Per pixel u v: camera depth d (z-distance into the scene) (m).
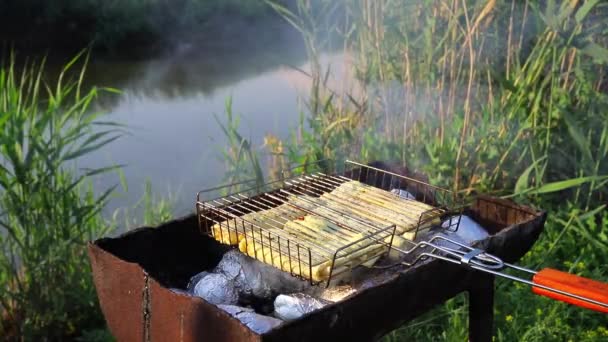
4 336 3.01
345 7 3.73
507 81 3.19
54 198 2.92
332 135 3.70
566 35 3.12
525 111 3.41
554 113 3.40
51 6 9.26
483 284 2.11
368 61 3.70
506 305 2.89
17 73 8.09
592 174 3.20
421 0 3.56
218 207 2.28
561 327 2.69
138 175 4.92
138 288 1.80
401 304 1.82
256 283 2.05
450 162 3.43
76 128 3.00
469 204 2.43
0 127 2.72
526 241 2.18
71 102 6.88
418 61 3.61
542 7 3.59
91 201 3.35
